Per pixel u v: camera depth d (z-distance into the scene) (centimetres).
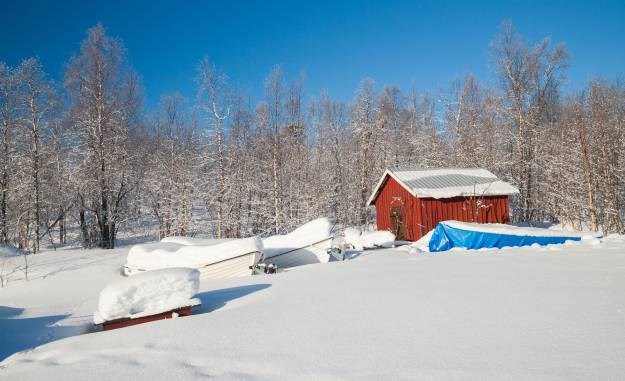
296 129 3359
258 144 3155
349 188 3553
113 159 2584
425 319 457
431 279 713
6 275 1352
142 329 527
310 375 321
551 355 326
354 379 306
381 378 304
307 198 2995
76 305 927
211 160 2811
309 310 544
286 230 2841
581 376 283
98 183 2516
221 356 384
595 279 632
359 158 3588
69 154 2683
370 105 3609
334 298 609
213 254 1167
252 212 2859
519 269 770
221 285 922
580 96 3388
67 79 2555
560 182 2430
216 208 2817
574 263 812
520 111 2919
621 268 727
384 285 684
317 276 865
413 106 4166
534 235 1380
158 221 3011
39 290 1140
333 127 3806
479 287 614
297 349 387
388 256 1261
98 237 2811
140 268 1243
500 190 2075
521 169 2889
